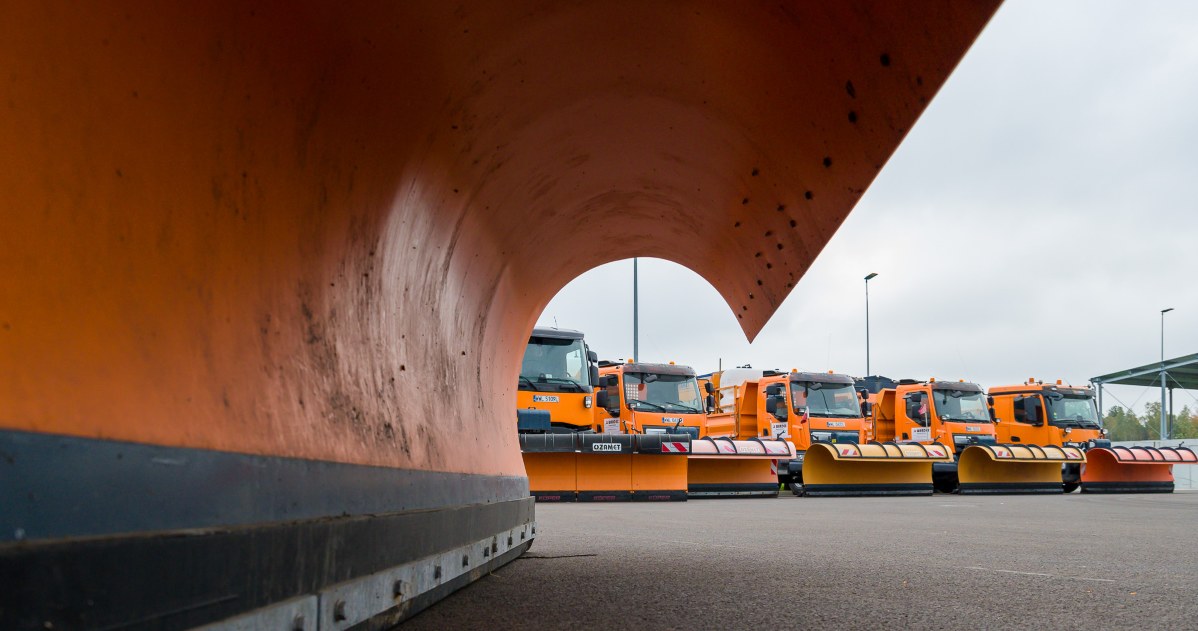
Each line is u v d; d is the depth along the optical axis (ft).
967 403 67.21
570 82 8.71
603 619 8.55
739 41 7.60
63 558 3.15
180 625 3.91
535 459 43.11
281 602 4.99
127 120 3.66
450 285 9.92
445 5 6.08
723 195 11.39
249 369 4.96
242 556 4.51
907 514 31.19
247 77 4.54
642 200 13.11
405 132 6.83
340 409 6.35
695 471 49.01
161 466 3.87
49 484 3.14
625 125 10.36
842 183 8.47
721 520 26.48
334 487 5.94
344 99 5.67
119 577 3.47
